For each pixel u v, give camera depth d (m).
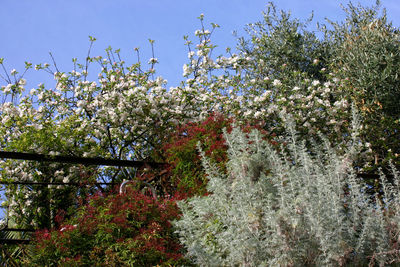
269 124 6.72
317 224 2.58
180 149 4.92
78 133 6.47
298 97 6.82
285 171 3.04
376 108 7.04
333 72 8.05
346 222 2.88
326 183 2.89
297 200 2.73
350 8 9.04
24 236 5.72
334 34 9.28
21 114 6.64
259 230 2.83
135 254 3.14
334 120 6.58
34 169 6.52
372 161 6.80
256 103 6.78
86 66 7.13
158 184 5.79
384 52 7.45
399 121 6.79
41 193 6.45
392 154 6.63
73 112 6.98
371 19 8.68
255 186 3.15
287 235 2.56
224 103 6.94
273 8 9.87
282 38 9.55
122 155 6.91
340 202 2.92
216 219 3.09
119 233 3.33
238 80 7.59
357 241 2.83
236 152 3.48
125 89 7.06
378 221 2.95
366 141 6.93
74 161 5.20
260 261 2.62
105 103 6.59
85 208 3.66
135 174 6.29
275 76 9.32
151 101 6.46
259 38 9.77
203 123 5.11
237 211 2.83
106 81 7.05
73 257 3.21
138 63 7.35
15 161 6.43
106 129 6.66
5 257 4.12
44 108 6.95
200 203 3.20
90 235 3.37
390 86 7.12
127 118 6.54
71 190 6.40
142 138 6.66
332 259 2.62
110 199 3.67
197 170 4.74
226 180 3.36
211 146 4.63
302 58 9.32
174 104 6.74
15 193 6.38
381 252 2.77
